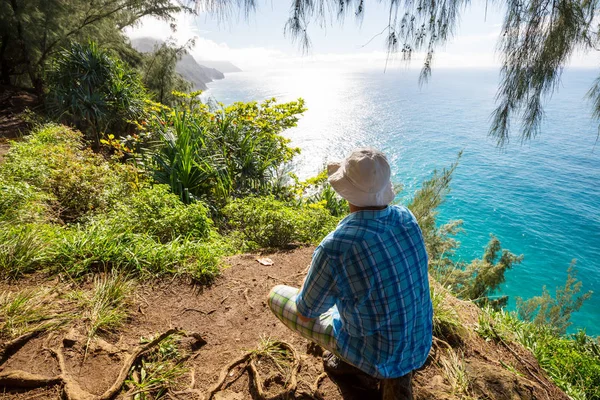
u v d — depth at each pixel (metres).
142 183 5.30
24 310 2.13
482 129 100.38
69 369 1.82
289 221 4.29
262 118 8.95
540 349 3.21
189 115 7.59
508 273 31.61
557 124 116.38
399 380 1.51
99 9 14.46
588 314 26.03
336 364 1.98
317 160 62.88
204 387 1.90
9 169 4.53
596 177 61.81
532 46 1.60
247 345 2.27
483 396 2.03
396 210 1.39
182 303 2.64
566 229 41.50
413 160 69.06
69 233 3.08
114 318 2.24
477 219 44.00
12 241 2.71
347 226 1.31
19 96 12.61
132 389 1.77
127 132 10.38
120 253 2.88
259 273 3.26
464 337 2.55
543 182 58.97
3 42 13.36
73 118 9.26
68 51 9.65
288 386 1.92
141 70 17.03
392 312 1.30
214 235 4.32
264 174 7.78
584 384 3.07
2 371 1.75
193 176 5.96
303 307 1.42
